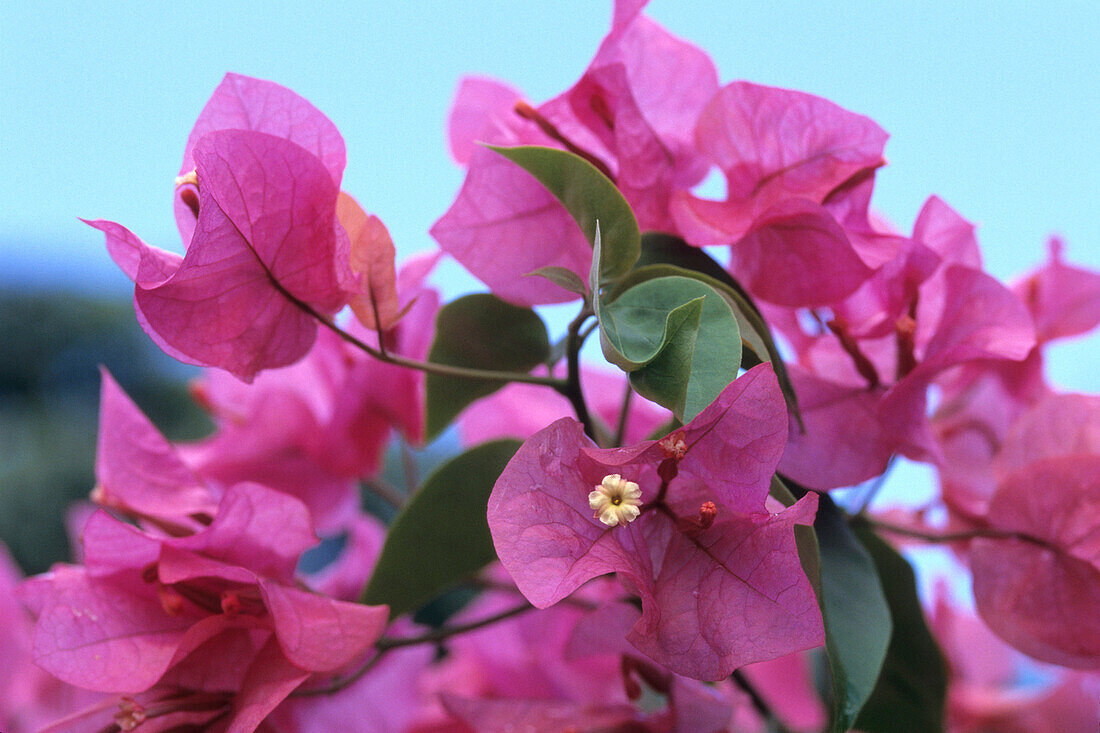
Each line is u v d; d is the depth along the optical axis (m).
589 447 0.28
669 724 0.34
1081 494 0.33
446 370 0.32
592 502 0.28
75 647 0.31
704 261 0.32
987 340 0.33
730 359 0.28
